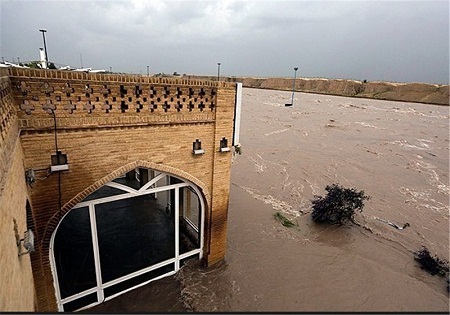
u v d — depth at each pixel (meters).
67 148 5.68
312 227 14.78
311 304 9.15
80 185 6.01
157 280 8.71
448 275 11.41
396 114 62.19
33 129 5.21
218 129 7.88
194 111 7.28
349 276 10.85
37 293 5.98
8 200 3.27
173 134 7.11
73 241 10.46
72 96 5.48
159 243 10.55
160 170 7.17
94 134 5.94
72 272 8.75
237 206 16.62
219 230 9.30
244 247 11.95
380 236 14.16
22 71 4.88
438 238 14.30
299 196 18.91
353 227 14.92
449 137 40.12
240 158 27.05
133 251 10.02
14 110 4.87
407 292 10.29
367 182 22.14
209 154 8.03
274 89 145.25
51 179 5.65
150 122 6.58
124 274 8.80
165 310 7.84
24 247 4.07
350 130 42.72
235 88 7.91
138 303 7.88
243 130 39.81
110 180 6.38
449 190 21.14
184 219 11.08
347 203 15.02
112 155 6.28
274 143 33.38
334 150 31.31
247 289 9.22
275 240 12.98
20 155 4.79
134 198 14.12
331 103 81.44
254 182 21.17
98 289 7.47
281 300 9.09
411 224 15.62
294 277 10.38
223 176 8.55
